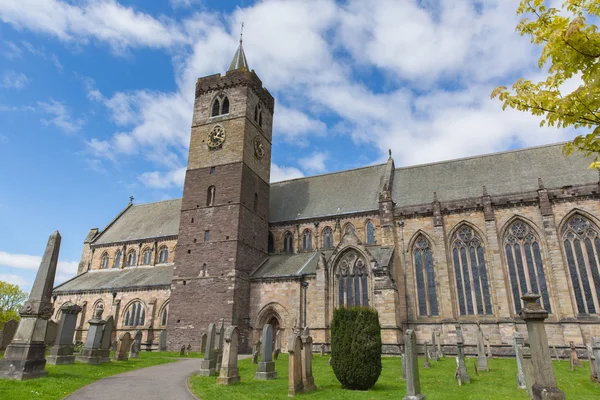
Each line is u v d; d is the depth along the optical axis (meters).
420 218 54.12
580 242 45.94
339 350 24.97
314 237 61.72
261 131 67.81
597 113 12.17
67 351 31.41
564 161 53.38
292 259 59.44
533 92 13.59
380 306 46.09
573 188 47.22
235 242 55.53
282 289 53.59
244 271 56.16
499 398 21.36
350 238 51.53
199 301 54.78
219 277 54.69
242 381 27.06
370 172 68.50
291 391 22.17
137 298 65.06
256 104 67.38
